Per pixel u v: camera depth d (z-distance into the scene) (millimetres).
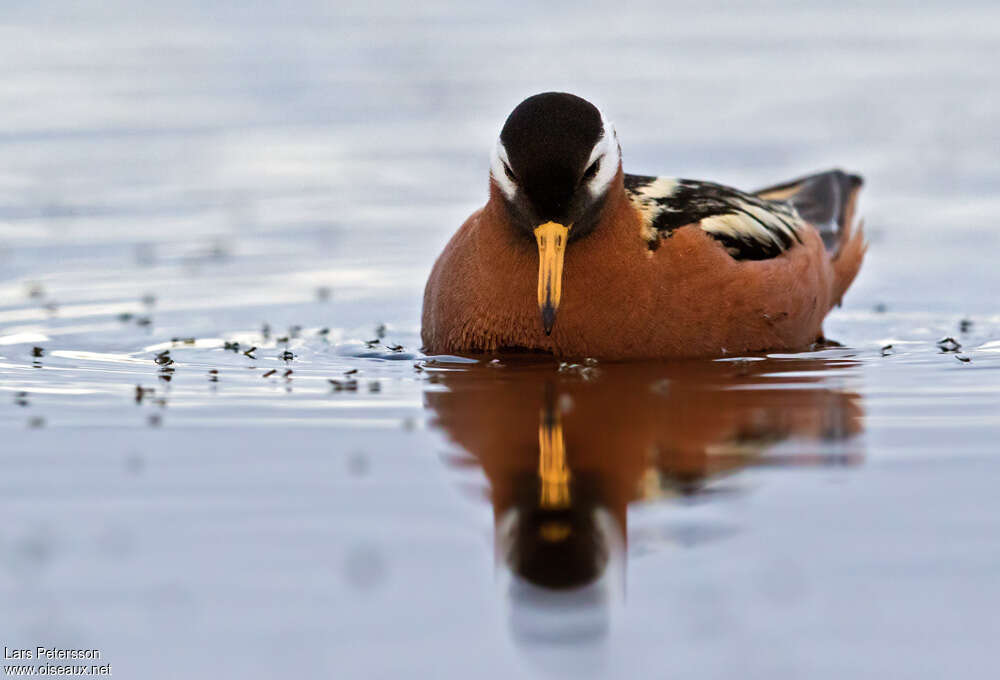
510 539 8117
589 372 11852
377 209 19375
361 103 25531
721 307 12242
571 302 11938
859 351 13016
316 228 18469
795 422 10266
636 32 31422
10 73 27312
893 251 17578
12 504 8594
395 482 9000
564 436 9953
